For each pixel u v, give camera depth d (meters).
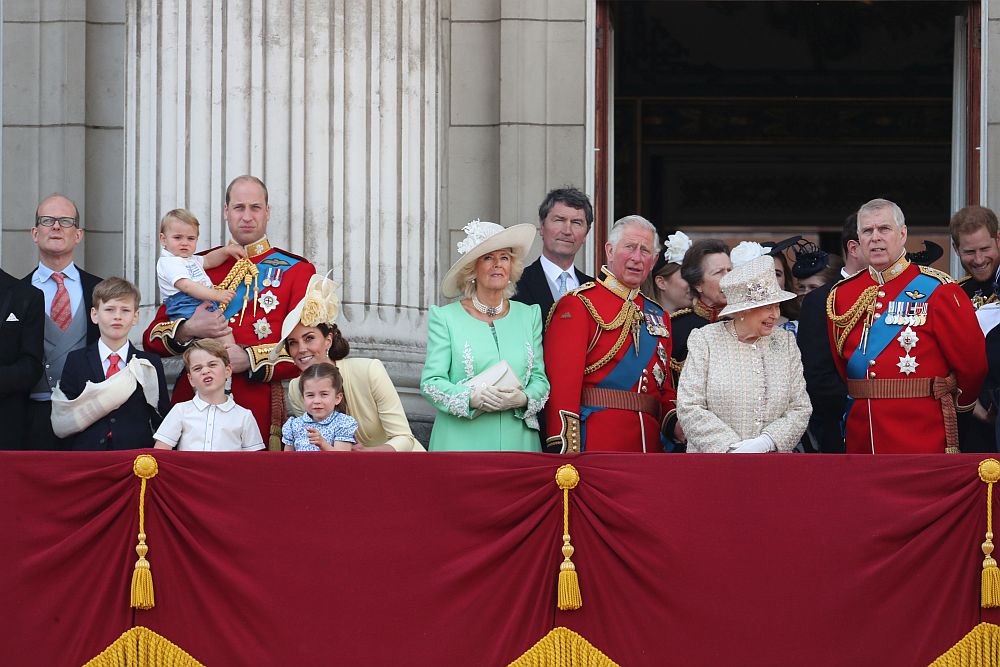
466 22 41.94
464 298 31.73
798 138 67.50
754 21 66.50
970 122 41.44
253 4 38.97
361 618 28.23
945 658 27.94
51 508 28.44
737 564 28.23
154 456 28.47
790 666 28.05
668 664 28.12
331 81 38.97
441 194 41.41
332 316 31.44
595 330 31.33
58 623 28.25
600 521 28.44
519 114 41.62
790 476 28.42
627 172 67.38
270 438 32.06
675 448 32.78
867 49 66.56
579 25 41.91
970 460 28.25
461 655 28.14
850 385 31.62
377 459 28.55
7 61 42.62
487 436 30.56
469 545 28.39
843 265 37.94
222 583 28.27
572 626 28.27
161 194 38.88
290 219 38.50
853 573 28.17
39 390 32.41
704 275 33.66
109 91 42.69
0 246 42.25
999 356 32.31
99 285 31.53
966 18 41.88
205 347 30.44
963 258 34.25
